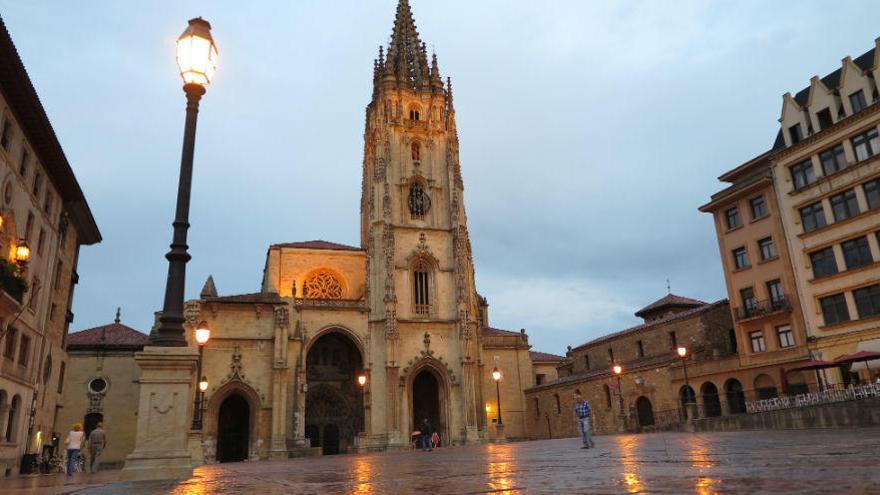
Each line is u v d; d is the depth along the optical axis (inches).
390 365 2645.2
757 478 256.2
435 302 2906.0
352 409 2829.7
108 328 2672.2
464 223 3065.9
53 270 1881.2
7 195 1456.7
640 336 2768.2
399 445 2561.5
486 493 271.1
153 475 507.8
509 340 3302.2
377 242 2901.1
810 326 1936.5
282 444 2363.4
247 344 2529.5
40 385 1806.1
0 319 1416.1
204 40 573.0
